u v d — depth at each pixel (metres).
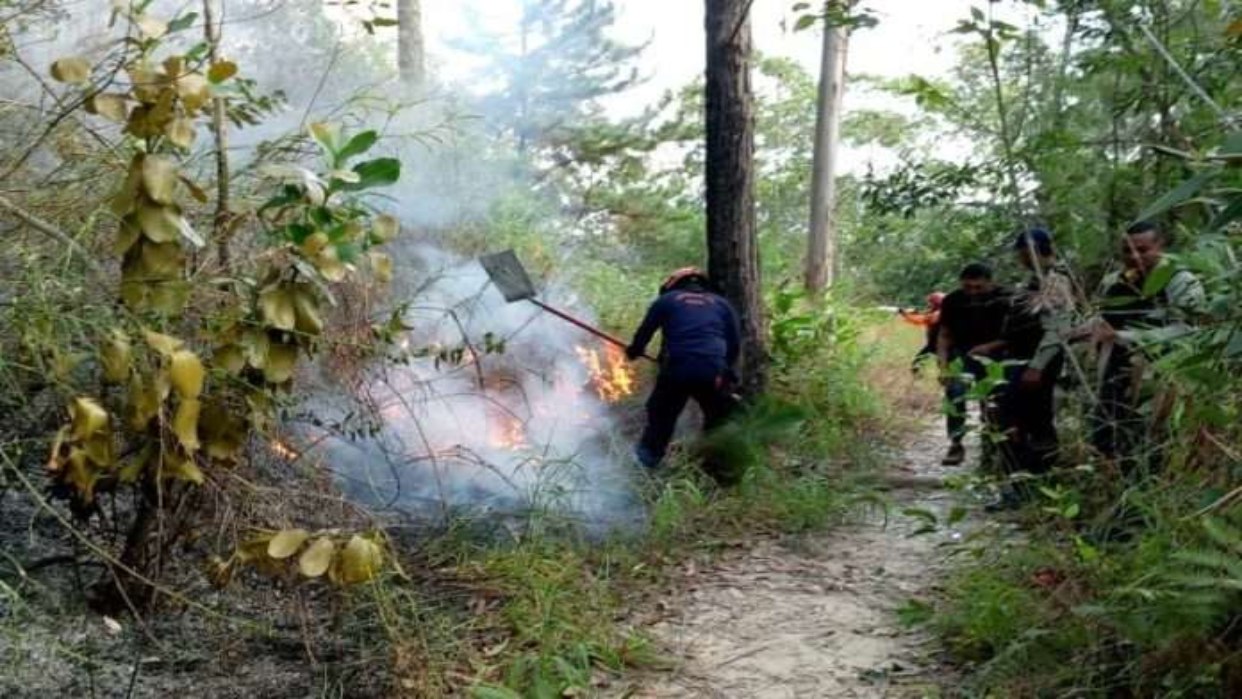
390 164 2.85
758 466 6.12
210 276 2.99
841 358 9.23
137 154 2.53
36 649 3.08
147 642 3.35
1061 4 4.78
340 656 3.56
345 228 2.82
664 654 3.94
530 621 3.95
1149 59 4.57
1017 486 5.34
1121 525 3.71
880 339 10.61
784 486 6.06
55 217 2.87
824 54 13.32
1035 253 4.75
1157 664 2.97
